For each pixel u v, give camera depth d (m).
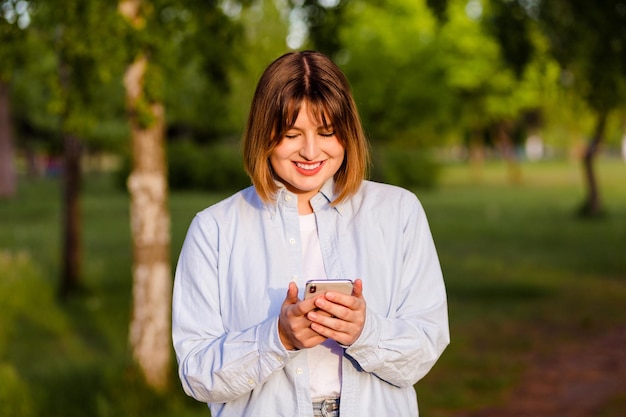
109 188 32.75
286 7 6.26
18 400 5.35
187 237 1.82
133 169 5.81
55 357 7.35
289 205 1.76
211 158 31.00
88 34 4.70
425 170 31.38
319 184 1.72
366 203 1.79
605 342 7.63
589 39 6.98
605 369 6.69
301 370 1.67
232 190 30.92
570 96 8.21
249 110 1.73
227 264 1.77
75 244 10.31
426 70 21.62
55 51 5.20
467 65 24.52
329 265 1.73
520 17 7.09
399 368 1.64
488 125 37.59
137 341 5.76
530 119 46.66
